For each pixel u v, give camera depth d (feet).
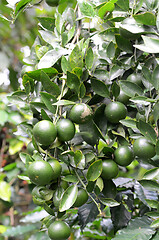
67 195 2.59
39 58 3.11
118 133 2.98
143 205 3.67
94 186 2.71
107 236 4.27
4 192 6.17
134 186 3.69
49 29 3.38
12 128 7.17
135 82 2.98
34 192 2.69
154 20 2.76
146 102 2.71
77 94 2.84
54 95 2.86
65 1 3.66
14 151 6.64
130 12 3.07
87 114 2.71
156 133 2.73
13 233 5.36
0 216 6.87
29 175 2.52
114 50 3.09
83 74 2.94
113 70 3.01
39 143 2.73
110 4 3.01
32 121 3.06
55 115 2.72
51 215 2.77
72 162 2.74
